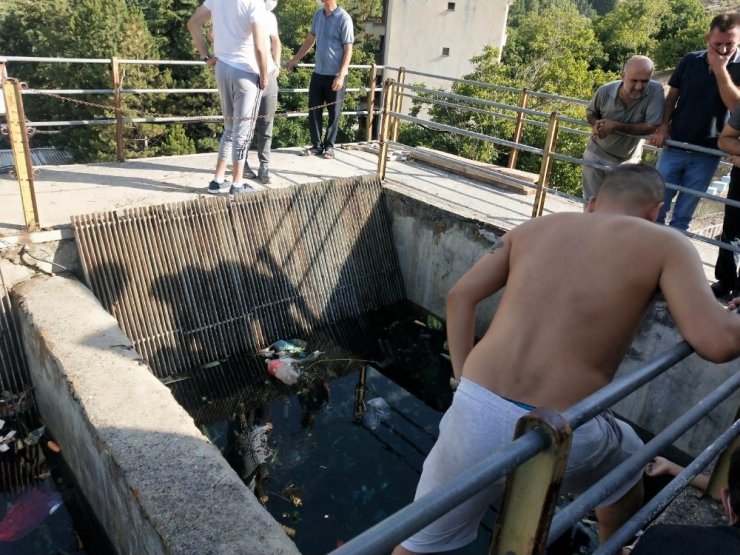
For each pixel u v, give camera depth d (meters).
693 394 4.66
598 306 1.90
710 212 8.89
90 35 28.05
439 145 24.86
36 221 5.10
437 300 6.95
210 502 2.91
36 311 4.64
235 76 5.83
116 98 6.87
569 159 5.65
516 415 1.91
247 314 6.16
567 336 1.92
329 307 6.75
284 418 5.38
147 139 28.66
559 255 2.01
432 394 5.92
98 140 28.58
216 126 30.50
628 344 1.97
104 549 4.00
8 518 4.18
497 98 24.48
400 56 35.38
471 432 1.97
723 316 1.74
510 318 2.02
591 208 2.38
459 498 1.14
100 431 3.38
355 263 6.97
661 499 1.89
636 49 59.19
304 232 6.57
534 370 1.93
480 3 33.84
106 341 4.33
